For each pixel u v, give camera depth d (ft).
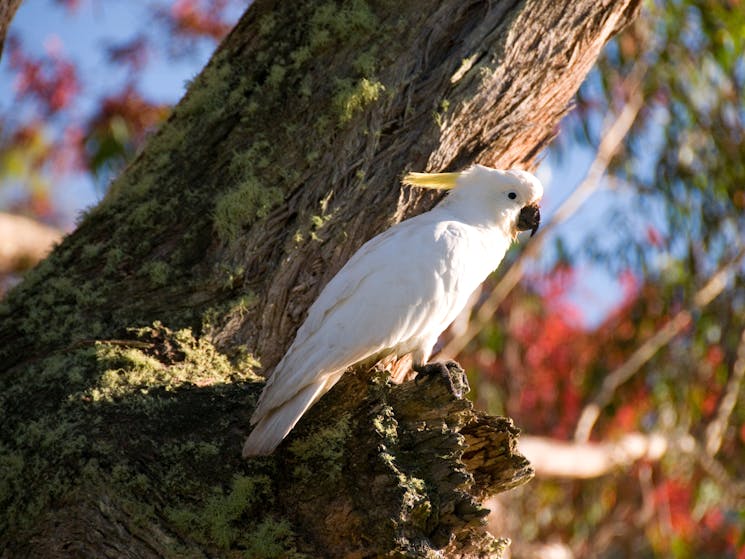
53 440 26.94
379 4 33.78
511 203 32.78
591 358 59.52
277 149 32.42
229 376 29.76
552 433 59.41
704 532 62.08
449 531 25.59
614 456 55.67
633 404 58.49
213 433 27.63
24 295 32.27
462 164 32.99
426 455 26.45
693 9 55.31
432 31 32.81
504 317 59.36
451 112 32.07
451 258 30.12
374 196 31.76
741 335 56.59
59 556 25.16
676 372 57.67
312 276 31.19
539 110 33.47
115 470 26.05
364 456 26.22
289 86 33.35
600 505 58.59
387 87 32.27
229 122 33.63
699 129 57.26
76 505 25.76
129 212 33.14
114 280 31.65
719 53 55.16
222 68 34.78
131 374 28.76
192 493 26.23
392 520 24.89
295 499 26.53
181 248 31.83
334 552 25.57
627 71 56.65
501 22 32.53
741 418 58.85
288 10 34.76
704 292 56.75
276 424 26.12
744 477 59.72
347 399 27.66
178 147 34.09
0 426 28.19
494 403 57.88
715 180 57.06
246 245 31.30
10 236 55.77
